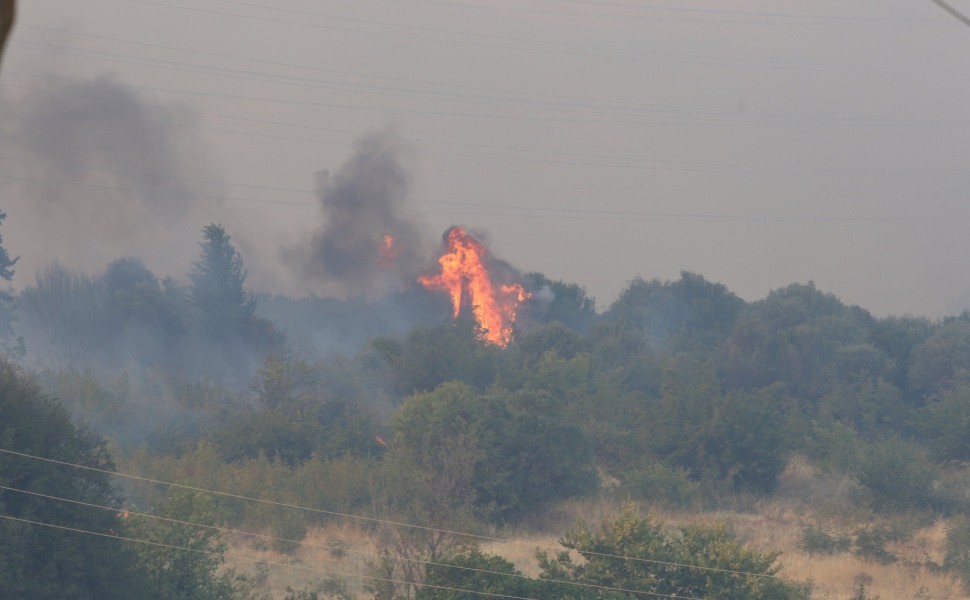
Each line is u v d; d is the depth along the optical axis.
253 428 171.62
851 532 132.00
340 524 126.69
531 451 149.00
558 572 83.12
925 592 101.44
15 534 73.62
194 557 88.38
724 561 83.25
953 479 170.62
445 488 127.88
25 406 82.81
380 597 87.31
